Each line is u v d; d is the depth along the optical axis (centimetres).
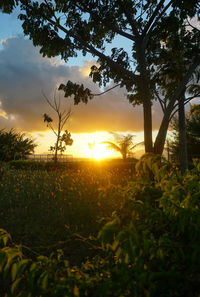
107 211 486
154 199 110
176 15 764
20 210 591
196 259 81
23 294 85
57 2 915
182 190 107
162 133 888
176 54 994
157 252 85
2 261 87
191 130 1950
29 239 434
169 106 883
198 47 883
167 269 88
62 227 484
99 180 813
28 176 1027
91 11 919
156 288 77
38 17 952
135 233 82
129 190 117
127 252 82
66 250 386
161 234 102
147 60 1099
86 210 527
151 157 118
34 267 89
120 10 913
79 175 942
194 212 94
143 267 85
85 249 376
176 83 1099
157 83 1124
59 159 1758
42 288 84
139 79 933
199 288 75
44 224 507
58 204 633
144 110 923
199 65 944
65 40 1011
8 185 869
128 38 928
